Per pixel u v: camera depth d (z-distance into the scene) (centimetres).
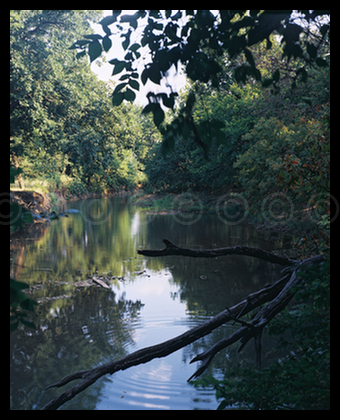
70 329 708
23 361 583
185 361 575
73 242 1684
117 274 1117
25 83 2602
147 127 5722
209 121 209
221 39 254
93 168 4869
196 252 307
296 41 238
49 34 2956
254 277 1059
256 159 1467
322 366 244
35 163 3362
